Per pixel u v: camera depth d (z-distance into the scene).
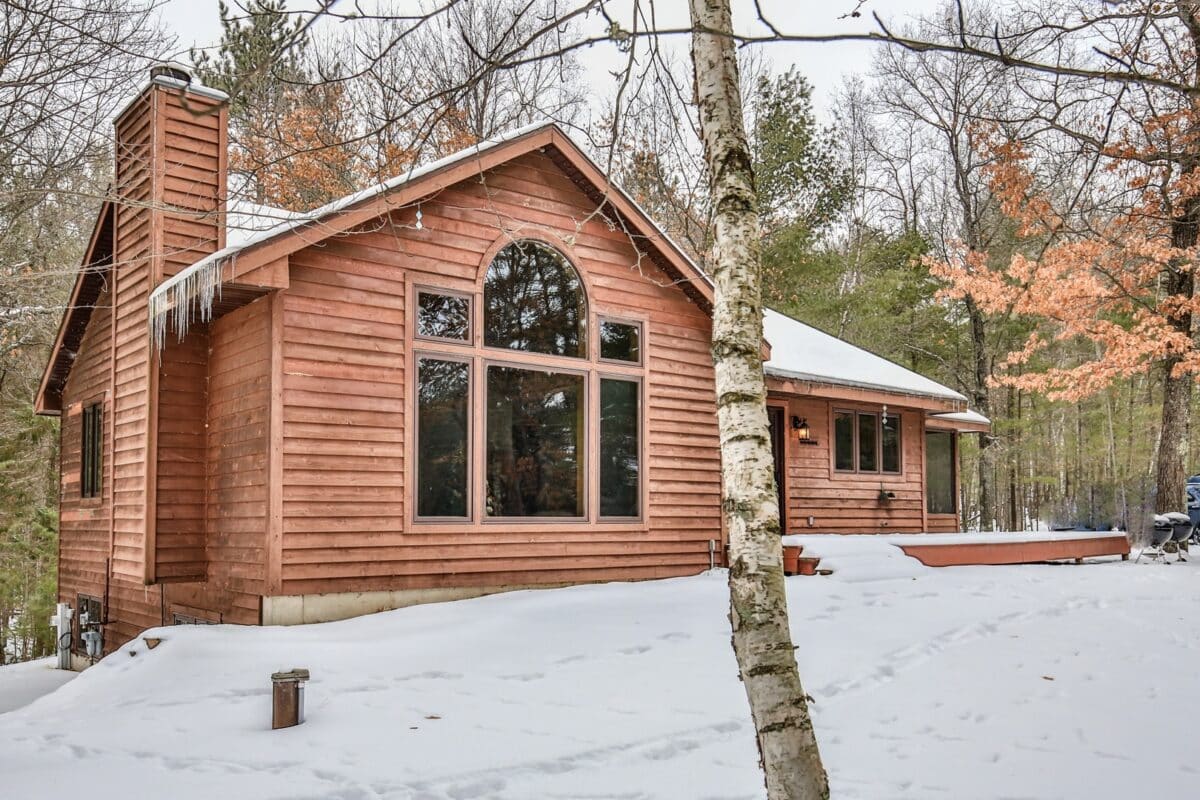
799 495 15.36
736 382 3.52
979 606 9.76
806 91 26.61
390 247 9.69
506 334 10.51
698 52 3.79
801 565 12.61
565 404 10.93
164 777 4.66
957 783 4.53
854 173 32.31
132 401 10.63
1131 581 12.16
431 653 7.55
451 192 10.16
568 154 10.76
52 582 21.75
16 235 15.16
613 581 11.15
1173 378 18.00
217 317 10.15
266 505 8.85
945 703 6.05
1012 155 9.71
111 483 11.22
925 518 17.69
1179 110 8.06
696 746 5.19
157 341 9.56
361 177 15.68
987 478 29.48
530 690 6.41
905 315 27.94
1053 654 7.53
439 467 9.88
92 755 5.11
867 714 5.80
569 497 10.88
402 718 5.73
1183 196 12.42
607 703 6.04
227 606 9.48
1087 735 5.32
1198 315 20.56
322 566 8.99
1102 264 15.91
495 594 10.05
